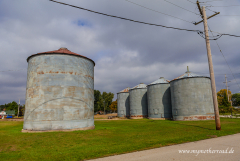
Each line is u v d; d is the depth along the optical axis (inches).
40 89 686.5
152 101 1501.0
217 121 647.8
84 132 637.3
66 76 711.1
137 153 331.9
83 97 743.7
